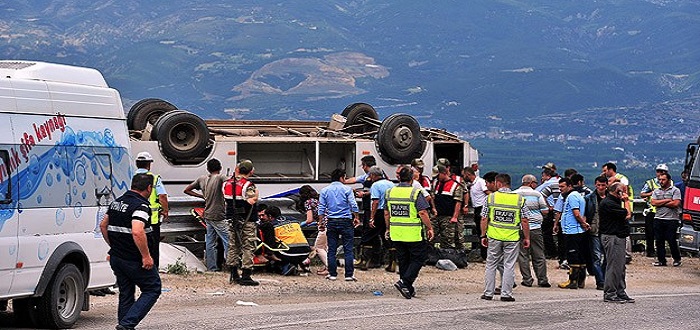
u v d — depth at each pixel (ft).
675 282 70.79
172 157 73.61
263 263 66.18
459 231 75.56
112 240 41.01
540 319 49.98
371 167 70.38
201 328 44.86
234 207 60.85
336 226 64.23
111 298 55.11
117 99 49.26
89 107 47.39
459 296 59.88
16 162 42.78
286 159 80.59
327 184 78.84
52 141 44.86
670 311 53.57
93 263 46.65
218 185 65.10
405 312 51.60
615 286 56.95
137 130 82.69
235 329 44.73
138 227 40.29
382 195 68.90
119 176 48.83
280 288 60.44
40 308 43.86
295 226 67.26
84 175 46.50
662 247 79.56
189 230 70.95
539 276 65.72
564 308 54.13
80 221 45.93
